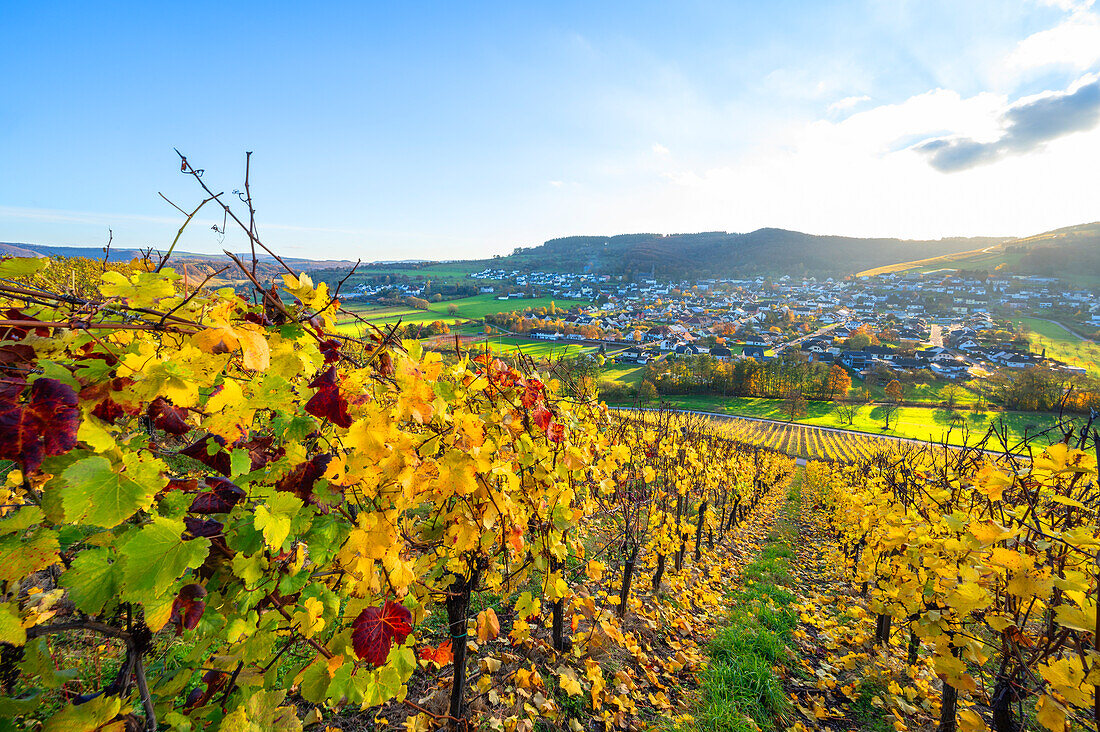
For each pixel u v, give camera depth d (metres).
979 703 3.98
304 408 1.49
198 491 1.29
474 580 2.78
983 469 2.63
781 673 4.62
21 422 0.93
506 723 3.03
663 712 3.74
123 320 1.13
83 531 1.16
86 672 1.79
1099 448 1.82
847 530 7.82
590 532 6.81
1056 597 2.38
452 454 2.02
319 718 2.52
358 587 1.74
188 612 1.24
